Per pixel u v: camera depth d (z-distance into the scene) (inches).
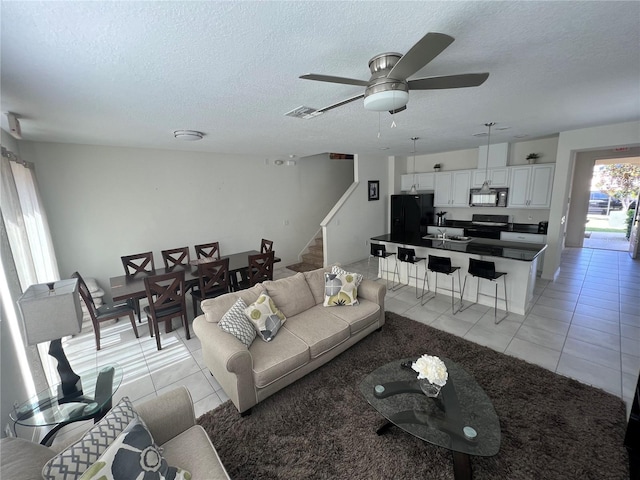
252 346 97.8
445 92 96.2
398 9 50.3
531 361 109.2
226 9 47.6
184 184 192.2
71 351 127.3
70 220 153.3
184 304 134.0
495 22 55.9
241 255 196.4
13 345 74.5
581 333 127.5
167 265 174.7
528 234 217.6
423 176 277.0
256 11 48.8
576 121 146.9
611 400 87.9
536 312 149.8
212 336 92.3
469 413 70.4
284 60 67.5
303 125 130.5
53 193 147.1
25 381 79.4
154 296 144.4
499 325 137.9
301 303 123.6
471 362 108.7
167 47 59.2
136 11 46.8
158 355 123.0
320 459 73.0
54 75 68.7
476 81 65.0
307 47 62.1
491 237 236.2
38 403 68.7
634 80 87.9
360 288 135.9
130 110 98.0
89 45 56.6
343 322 114.1
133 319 136.5
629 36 62.0
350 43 61.1
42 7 44.1
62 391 72.8
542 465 69.0
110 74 69.9
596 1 49.5
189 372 110.9
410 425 67.2
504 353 114.7
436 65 75.8
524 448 73.4
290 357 92.3
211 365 98.1
